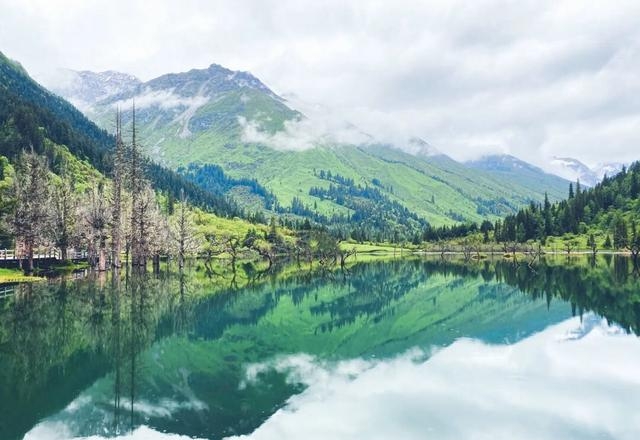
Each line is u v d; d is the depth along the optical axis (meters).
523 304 68.44
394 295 81.25
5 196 101.56
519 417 27.39
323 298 77.62
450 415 27.70
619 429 25.58
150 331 48.06
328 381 34.28
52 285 77.94
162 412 28.55
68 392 31.38
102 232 105.81
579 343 44.81
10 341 42.41
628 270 120.81
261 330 51.91
